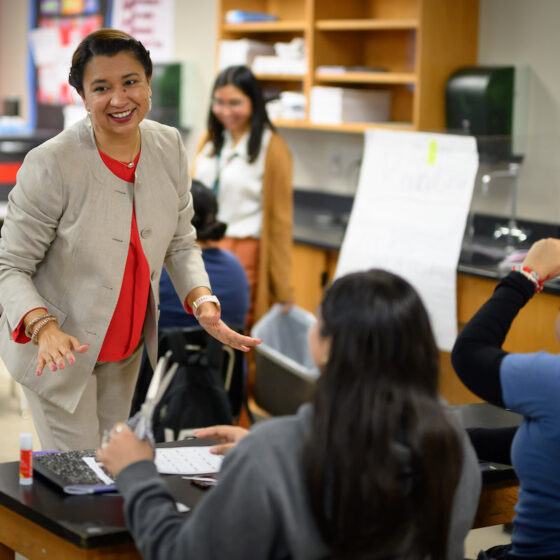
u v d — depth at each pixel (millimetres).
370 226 4355
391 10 5363
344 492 1347
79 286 2414
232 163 4547
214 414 3338
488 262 4117
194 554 1389
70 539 1703
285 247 4527
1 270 2379
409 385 1381
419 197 4199
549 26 4629
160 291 3604
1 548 1941
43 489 1895
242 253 4543
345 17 5441
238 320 3826
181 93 6770
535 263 1947
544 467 1767
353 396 1364
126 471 1580
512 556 1860
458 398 4051
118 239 2402
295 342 4586
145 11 7176
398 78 4941
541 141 4523
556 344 3822
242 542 1370
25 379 2490
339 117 5215
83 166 2340
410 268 4168
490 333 1864
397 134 4309
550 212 4477
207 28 6559
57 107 8703
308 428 1399
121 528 1706
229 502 1375
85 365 2451
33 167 2326
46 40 8719
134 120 2322
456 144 4098
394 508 1345
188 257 2666
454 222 4066
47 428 2543
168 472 2016
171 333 3322
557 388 1711
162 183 2475
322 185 5945
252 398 4789
